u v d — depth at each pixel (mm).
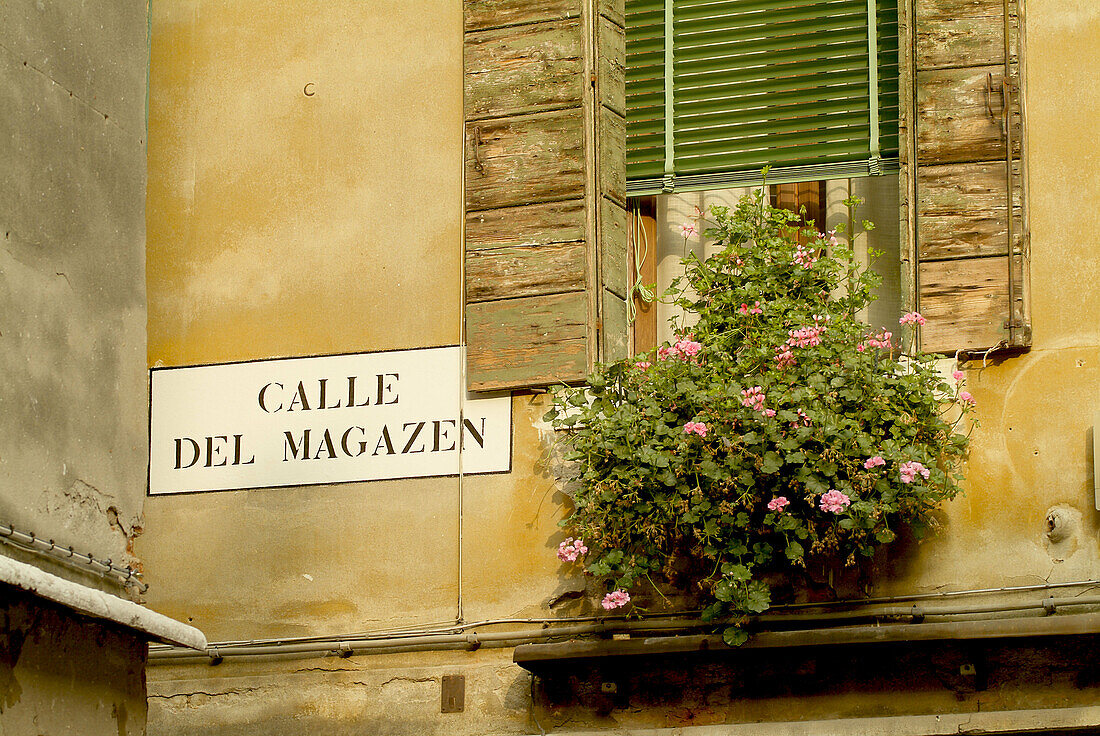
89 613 6547
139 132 7684
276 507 8266
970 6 8008
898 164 8242
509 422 8086
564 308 8078
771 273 7957
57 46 7152
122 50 7621
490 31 8500
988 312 7691
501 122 8375
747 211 8141
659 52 8570
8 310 6633
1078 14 7938
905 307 7832
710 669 7543
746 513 7312
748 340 7746
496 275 8203
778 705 7445
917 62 7996
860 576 7535
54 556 6727
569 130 8281
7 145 6754
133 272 7516
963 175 7855
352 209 8547
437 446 8148
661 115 8523
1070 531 7438
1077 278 7684
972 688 7281
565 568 7852
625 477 7438
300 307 8492
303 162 8664
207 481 8375
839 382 7430
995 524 7508
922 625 7168
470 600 7941
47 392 6816
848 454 7246
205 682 8133
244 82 8828
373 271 8445
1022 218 7750
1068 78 7883
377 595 8055
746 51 8500
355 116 8656
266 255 8586
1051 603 7316
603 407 7703
